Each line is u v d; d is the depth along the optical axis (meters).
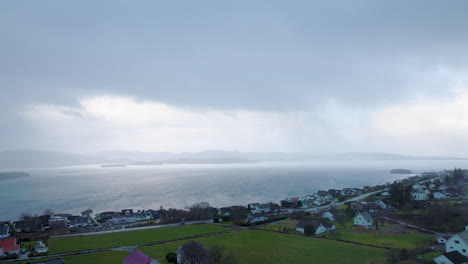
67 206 198.62
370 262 66.06
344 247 80.75
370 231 101.00
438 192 167.50
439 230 97.81
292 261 68.81
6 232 107.69
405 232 97.81
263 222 128.38
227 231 111.62
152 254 78.19
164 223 133.12
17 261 74.81
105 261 72.69
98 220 149.00
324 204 180.12
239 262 68.69
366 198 188.75
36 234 111.94
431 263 62.25
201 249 65.44
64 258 76.31
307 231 99.88
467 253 67.38
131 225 131.50
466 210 115.31
